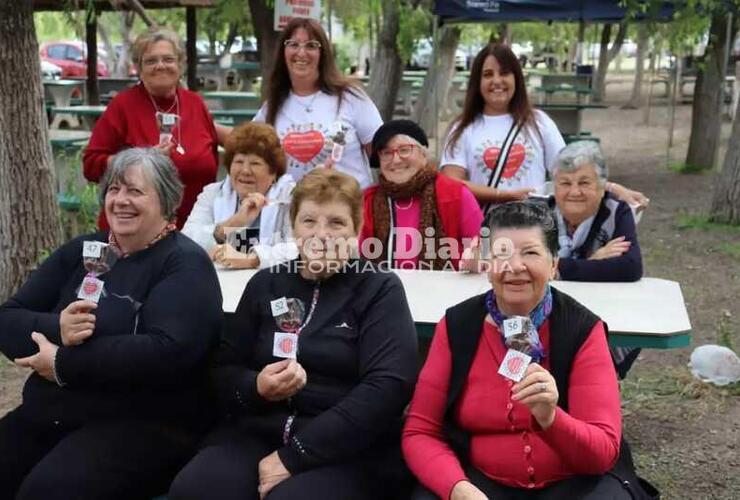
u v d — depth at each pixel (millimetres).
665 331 3059
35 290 3318
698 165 13797
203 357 3117
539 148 4770
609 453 2570
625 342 3098
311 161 4844
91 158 4848
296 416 2955
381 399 2838
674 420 4730
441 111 19469
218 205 4211
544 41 33562
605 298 3502
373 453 3008
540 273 2645
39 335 3123
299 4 6738
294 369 2791
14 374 5445
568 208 3787
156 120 4828
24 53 5910
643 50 26219
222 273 3973
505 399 2707
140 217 3135
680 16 9938
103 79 18875
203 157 4914
